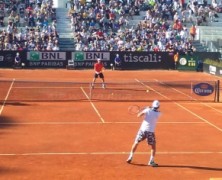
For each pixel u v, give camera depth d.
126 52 49.72
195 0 62.38
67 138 19.70
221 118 24.78
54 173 14.95
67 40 53.09
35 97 31.09
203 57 50.19
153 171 15.41
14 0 57.50
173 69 50.62
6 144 18.53
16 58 48.28
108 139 19.62
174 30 55.56
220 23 59.28
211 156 17.34
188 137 20.25
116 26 55.66
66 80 40.25
